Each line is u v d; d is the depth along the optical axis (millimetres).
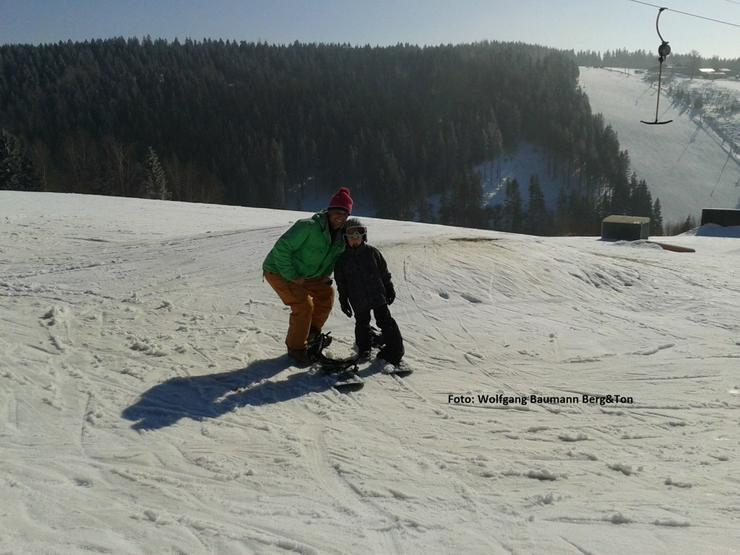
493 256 9422
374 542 3039
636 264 10586
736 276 10734
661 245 17297
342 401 4898
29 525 3049
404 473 3781
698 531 3139
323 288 5680
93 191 63844
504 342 6523
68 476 3600
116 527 3088
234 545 2979
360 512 3326
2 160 55500
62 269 9445
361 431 4379
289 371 5445
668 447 4199
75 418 4398
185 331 6410
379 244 9641
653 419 4688
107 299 7520
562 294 8430
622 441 4297
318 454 4012
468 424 4551
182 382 5121
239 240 11242
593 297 8500
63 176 65750
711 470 3852
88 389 4906
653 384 5449
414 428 4453
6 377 5047
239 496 3465
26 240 13625
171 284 8211
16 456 3809
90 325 6531
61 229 15641
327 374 5387
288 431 4336
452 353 6156
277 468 3807
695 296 8930
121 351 5789
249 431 4320
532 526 3197
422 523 3221
